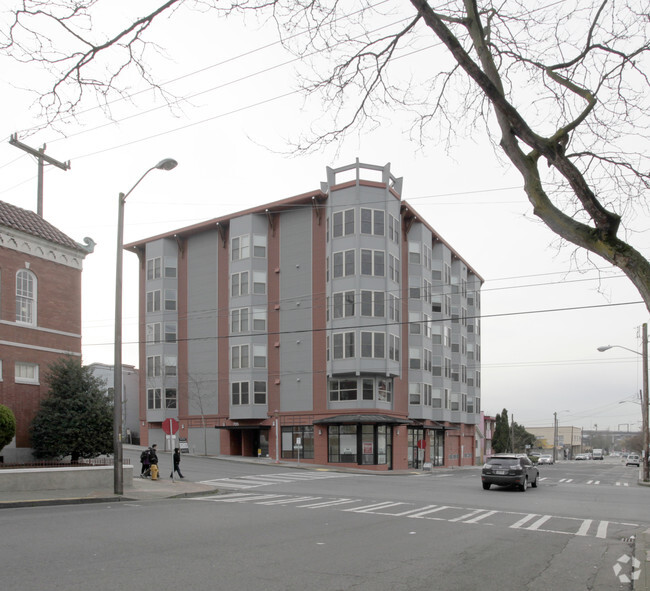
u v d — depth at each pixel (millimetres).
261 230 49875
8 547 10148
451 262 63875
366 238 45344
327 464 44750
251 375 48125
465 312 65750
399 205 48625
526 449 112562
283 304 48438
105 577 8133
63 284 25844
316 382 46344
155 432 53688
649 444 43125
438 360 56938
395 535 12883
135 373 69375
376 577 8719
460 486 30375
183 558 9625
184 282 53969
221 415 50281
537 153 7539
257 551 10445
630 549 12078
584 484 36094
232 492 24703
